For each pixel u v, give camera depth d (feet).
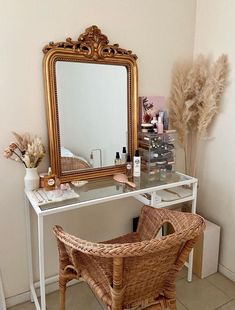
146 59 6.25
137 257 3.52
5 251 5.51
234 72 6.00
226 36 6.07
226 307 5.81
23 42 4.87
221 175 6.59
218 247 6.72
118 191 5.33
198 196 7.28
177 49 6.63
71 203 4.71
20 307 5.77
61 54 5.13
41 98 5.23
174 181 5.90
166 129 6.48
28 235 5.58
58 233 4.05
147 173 6.15
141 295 3.97
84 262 4.55
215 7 6.22
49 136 5.28
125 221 6.77
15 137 5.10
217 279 6.65
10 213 5.38
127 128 6.19
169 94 6.78
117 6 5.64
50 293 6.16
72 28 5.25
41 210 4.43
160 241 3.32
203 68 6.40
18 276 5.76
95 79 5.63
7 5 4.64
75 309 5.74
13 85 4.93
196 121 6.86
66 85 5.32
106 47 5.56
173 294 4.20
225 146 6.41
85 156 5.77
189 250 3.94
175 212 4.82
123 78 5.96
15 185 5.30
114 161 6.14
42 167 5.48
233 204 6.40
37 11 4.88
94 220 6.34
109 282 3.76
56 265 6.16
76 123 5.55
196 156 7.06
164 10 6.24
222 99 6.31
